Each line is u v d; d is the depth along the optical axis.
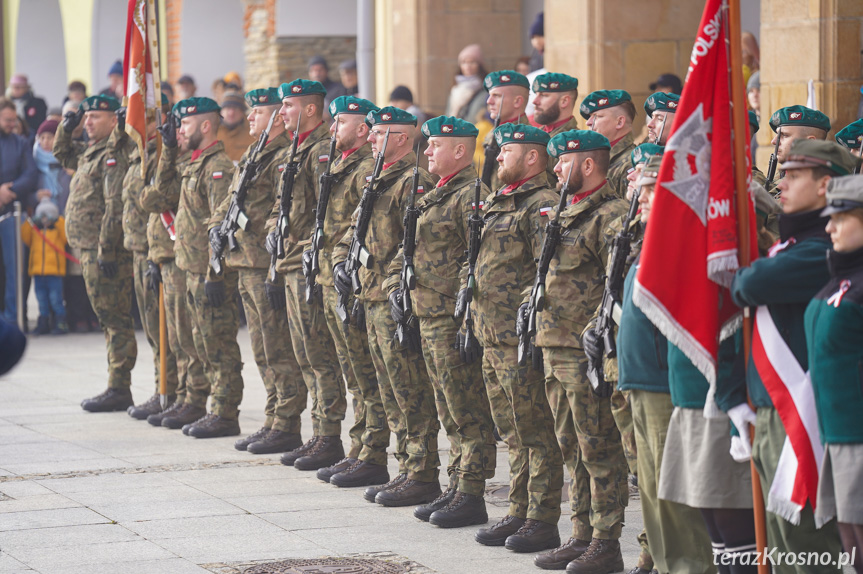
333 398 13.38
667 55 19.12
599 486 9.36
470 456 10.95
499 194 10.23
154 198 15.28
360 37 24.06
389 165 11.94
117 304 16.91
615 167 11.66
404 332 11.22
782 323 7.04
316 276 12.81
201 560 9.78
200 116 14.96
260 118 14.20
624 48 19.08
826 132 11.14
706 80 7.51
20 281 24.25
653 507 8.09
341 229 12.59
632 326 7.97
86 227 16.83
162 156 15.20
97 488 12.34
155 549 10.10
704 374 7.29
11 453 14.08
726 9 7.51
